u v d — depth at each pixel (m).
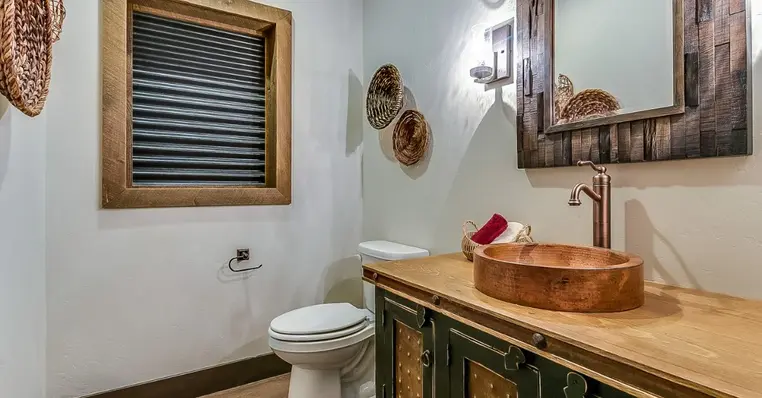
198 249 2.18
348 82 2.66
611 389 0.69
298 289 2.49
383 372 1.37
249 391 2.24
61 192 1.83
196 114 2.25
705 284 1.08
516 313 0.89
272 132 2.43
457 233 1.91
